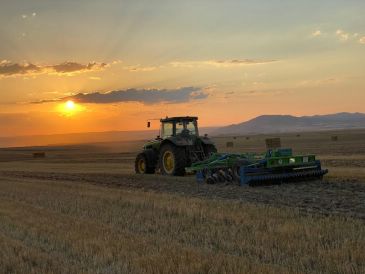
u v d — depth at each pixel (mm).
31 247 8203
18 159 66688
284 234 8266
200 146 20750
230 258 6844
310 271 6332
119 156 57938
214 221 9797
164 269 6434
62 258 7398
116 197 13820
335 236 7980
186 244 8117
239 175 16266
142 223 10047
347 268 6258
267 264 6598
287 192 13906
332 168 22531
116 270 6578
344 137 99438
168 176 20406
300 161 16297
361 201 11859
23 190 17344
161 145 21281
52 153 97250
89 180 20891
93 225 9984
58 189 17109
